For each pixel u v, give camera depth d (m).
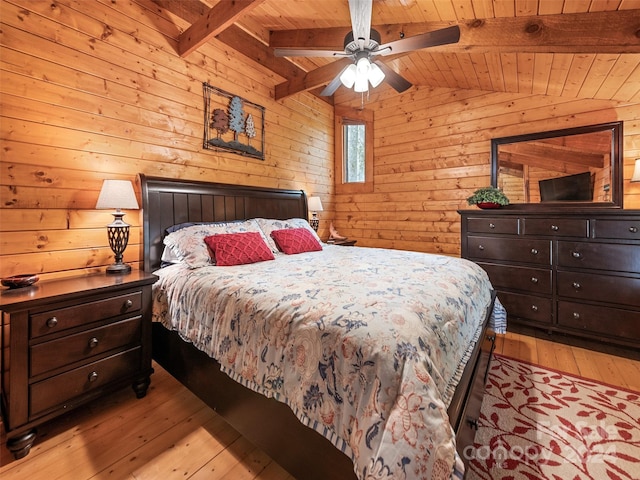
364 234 4.56
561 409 1.79
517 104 3.31
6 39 1.82
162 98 2.60
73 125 2.10
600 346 2.66
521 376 2.17
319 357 1.09
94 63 2.19
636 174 2.64
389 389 0.92
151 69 2.52
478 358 1.49
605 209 2.47
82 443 1.52
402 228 4.22
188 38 2.61
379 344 0.99
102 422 1.68
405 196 4.18
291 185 3.99
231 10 2.25
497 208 3.19
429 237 4.00
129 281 1.88
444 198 3.86
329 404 1.04
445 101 3.80
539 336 2.89
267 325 1.31
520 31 2.05
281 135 3.83
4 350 1.64
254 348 1.34
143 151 2.48
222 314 1.54
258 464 1.41
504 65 2.77
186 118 2.79
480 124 3.56
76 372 1.64
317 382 1.07
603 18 1.82
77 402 1.64
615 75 2.38
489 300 2.12
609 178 2.83
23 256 1.90
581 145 2.97
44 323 1.52
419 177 4.04
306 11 2.87
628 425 1.65
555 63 2.45
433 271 1.82
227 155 3.17
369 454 0.88
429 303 1.28
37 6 1.92
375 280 1.60
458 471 0.82
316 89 4.37
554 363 2.36
